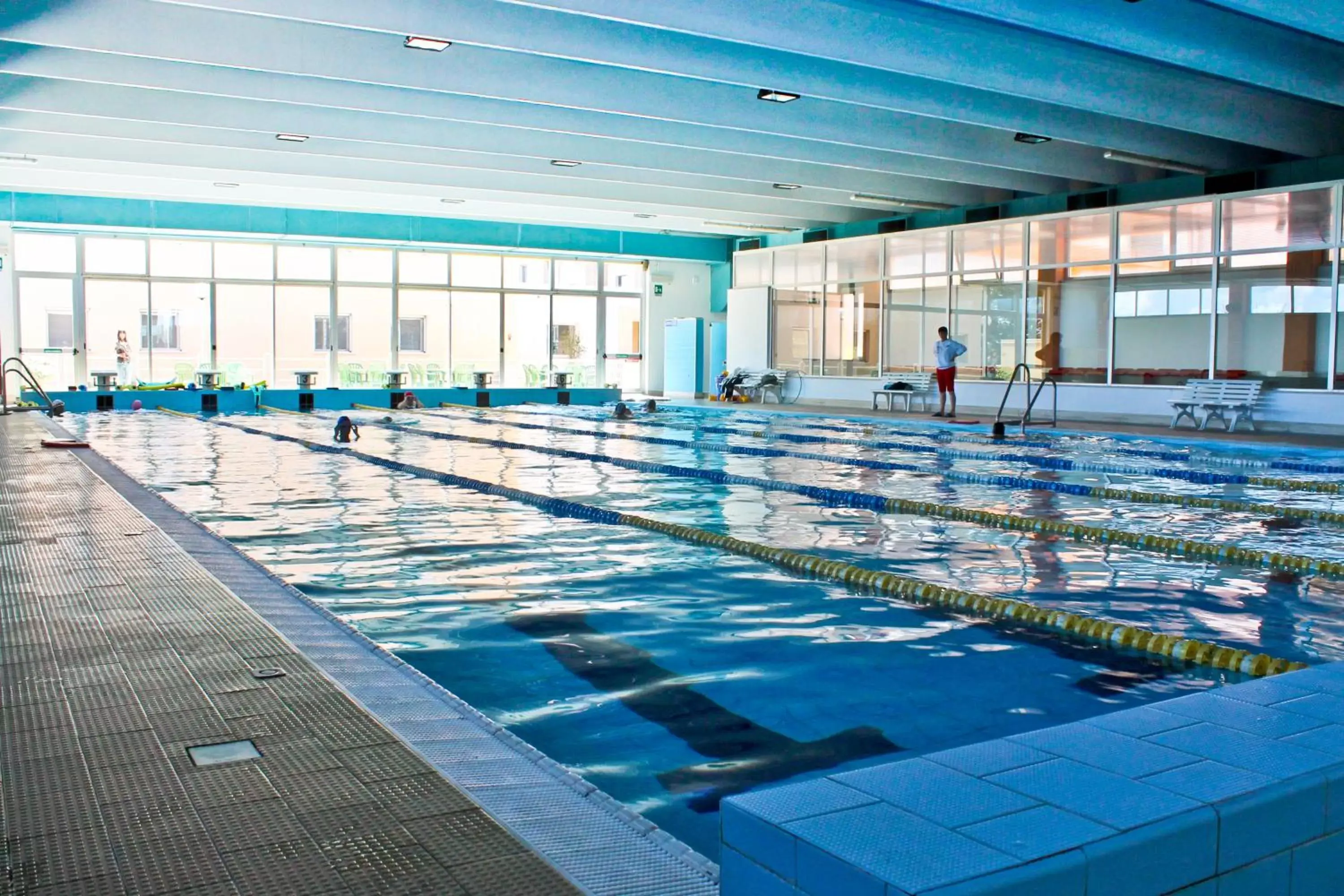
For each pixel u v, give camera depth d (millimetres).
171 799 2072
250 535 6199
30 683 2830
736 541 6016
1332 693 2316
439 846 1873
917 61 9781
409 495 7922
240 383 20547
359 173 15492
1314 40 9992
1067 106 11203
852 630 4254
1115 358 15703
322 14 8438
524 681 3592
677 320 24031
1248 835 1725
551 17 9383
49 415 15008
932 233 18328
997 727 3191
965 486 8477
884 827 1614
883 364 19359
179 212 19156
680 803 2627
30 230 18703
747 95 12016
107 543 4938
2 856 1819
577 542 6109
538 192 16734
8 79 11125
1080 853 1533
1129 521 6711
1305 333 13469
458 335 23078
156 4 9242
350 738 2420
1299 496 7992
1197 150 13930
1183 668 3818
